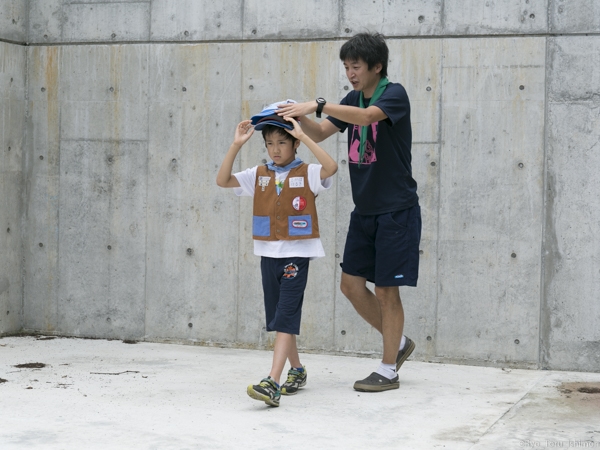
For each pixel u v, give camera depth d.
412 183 3.99
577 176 4.56
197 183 5.16
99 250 5.36
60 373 4.25
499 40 4.65
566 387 4.11
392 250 3.88
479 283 4.71
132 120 5.27
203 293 5.18
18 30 5.41
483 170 4.69
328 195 4.92
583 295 4.57
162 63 5.20
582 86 4.55
